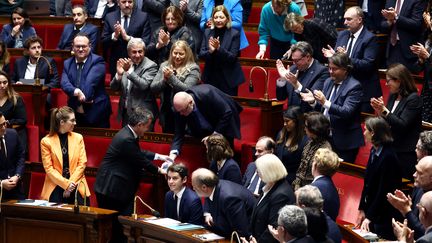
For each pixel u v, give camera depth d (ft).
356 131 84.99
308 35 100.17
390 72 79.30
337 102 84.53
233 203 72.02
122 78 98.27
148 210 92.22
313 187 61.26
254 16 134.31
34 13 142.20
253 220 68.13
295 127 81.00
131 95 97.91
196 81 93.56
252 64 110.73
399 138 79.77
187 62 94.27
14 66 110.22
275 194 66.95
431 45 97.71
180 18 105.19
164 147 95.55
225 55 100.32
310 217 57.16
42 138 97.81
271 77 109.40
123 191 86.48
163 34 102.99
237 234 67.41
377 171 71.92
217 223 73.92
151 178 92.22
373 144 72.28
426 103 94.38
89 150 98.63
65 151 89.61
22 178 91.56
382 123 71.92
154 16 113.29
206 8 112.37
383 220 73.10
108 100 104.06
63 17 130.00
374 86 94.17
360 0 115.55
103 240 83.10
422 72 105.91
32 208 84.17
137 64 97.71
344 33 95.35
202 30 112.68
